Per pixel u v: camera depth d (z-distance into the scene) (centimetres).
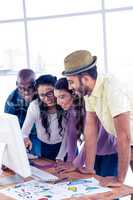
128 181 311
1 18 411
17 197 160
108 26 376
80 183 176
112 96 178
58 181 181
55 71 391
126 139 178
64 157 232
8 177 190
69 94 210
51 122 230
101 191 164
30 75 240
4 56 419
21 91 240
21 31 410
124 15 369
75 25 388
